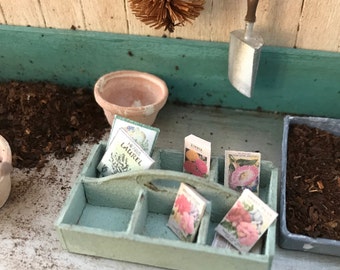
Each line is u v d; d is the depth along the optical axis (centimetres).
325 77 8
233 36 7
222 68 8
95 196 7
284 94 8
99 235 6
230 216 6
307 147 8
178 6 7
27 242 7
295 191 7
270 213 6
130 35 8
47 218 7
